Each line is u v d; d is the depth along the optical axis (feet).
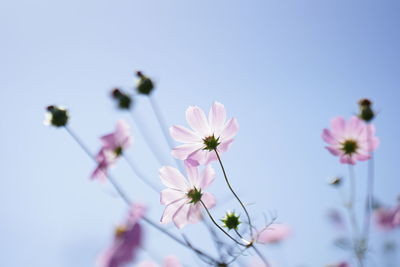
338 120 2.70
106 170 2.59
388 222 2.57
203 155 2.62
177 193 2.55
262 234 2.42
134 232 2.11
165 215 2.51
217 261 2.23
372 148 2.65
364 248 2.35
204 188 2.53
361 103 2.69
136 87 3.01
